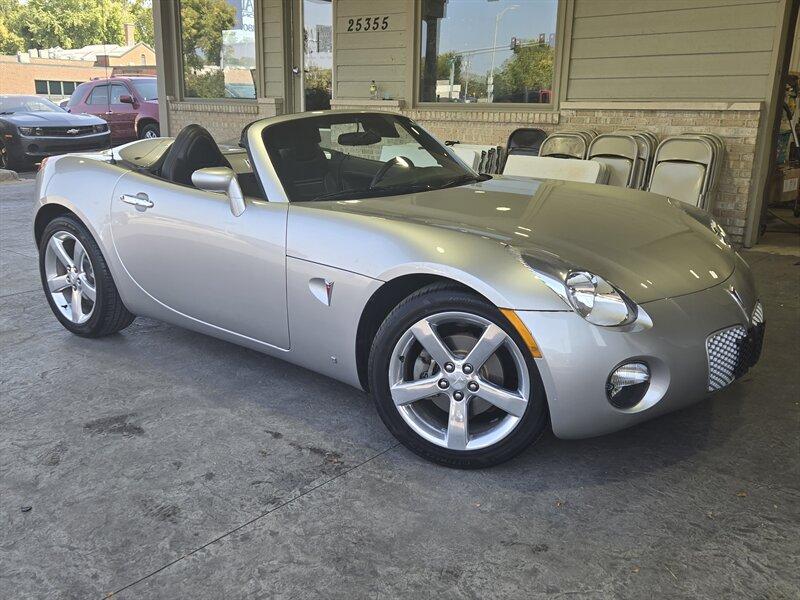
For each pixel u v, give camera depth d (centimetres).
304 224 285
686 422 287
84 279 392
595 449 267
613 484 243
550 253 241
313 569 202
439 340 248
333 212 283
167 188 341
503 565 203
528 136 707
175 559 208
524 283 230
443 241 250
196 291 332
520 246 244
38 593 194
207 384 335
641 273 244
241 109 1005
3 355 375
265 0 957
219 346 386
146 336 404
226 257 312
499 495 238
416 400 258
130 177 362
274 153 317
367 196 313
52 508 234
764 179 605
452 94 787
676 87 627
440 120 786
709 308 245
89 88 1523
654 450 266
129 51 5819
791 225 702
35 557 210
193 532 220
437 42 783
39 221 408
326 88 952
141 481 250
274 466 260
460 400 248
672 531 217
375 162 342
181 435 284
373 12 824
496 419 252
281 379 340
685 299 242
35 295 490
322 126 341
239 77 1027
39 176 408
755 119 584
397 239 259
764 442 270
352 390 327
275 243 292
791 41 595
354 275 266
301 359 302
